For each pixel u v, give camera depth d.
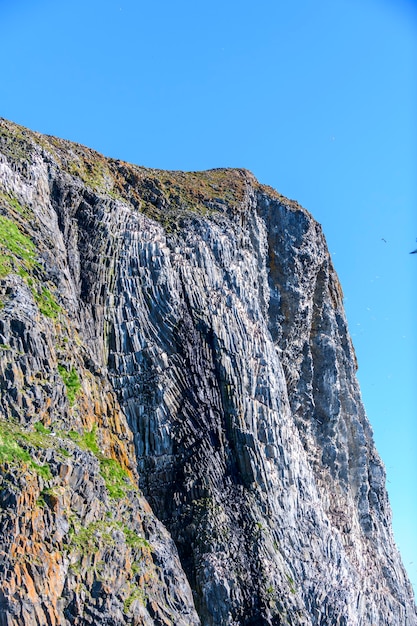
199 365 74.06
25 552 51.97
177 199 86.38
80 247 73.81
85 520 56.81
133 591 57.69
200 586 64.44
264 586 66.00
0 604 49.91
